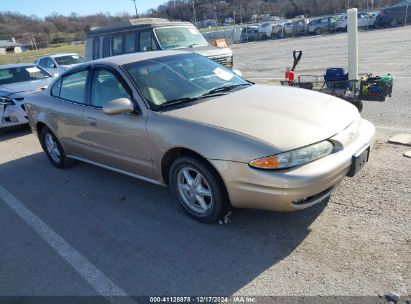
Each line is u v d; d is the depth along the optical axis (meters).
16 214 4.22
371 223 3.21
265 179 2.91
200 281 2.80
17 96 7.80
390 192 3.64
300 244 3.07
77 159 5.13
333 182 3.05
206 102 3.72
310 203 3.04
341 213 3.41
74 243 3.49
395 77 8.81
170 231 3.49
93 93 4.41
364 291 2.51
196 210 3.56
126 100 3.68
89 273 3.04
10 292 2.92
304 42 25.12
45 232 3.75
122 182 4.73
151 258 3.13
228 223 3.48
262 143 2.96
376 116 6.01
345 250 2.93
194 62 4.54
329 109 3.49
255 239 3.21
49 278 3.04
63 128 4.94
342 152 3.12
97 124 4.25
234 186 3.09
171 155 3.61
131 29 10.07
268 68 13.86
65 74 5.02
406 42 15.75
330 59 13.90
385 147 4.71
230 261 2.97
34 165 5.88
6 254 3.45
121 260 3.15
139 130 3.71
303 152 2.94
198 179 3.43
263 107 3.48
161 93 3.87
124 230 3.60
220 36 39.38
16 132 8.35
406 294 2.44
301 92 4.00
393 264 2.71
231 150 3.04
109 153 4.31
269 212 3.57
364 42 17.86
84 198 4.41
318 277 2.69
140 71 4.09
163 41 9.63
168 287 2.78
